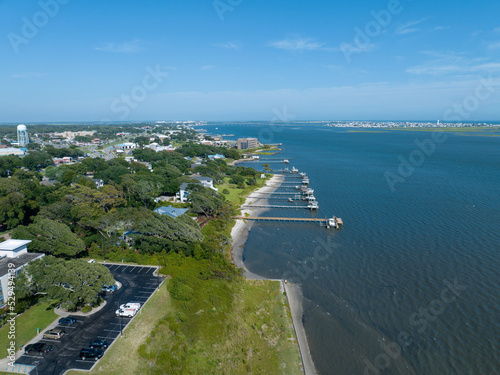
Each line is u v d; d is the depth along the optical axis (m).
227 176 184.75
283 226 106.12
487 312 57.12
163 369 42.22
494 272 69.75
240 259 82.56
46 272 53.06
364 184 163.38
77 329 49.22
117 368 41.78
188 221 87.75
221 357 47.50
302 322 57.38
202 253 74.19
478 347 49.53
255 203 133.50
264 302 62.97
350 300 63.06
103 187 114.50
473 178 168.88
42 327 49.53
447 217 105.88
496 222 99.56
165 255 72.50
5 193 96.62
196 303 57.06
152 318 52.31
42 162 190.62
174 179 141.62
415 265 74.25
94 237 78.50
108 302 56.69
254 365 47.38
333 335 53.97
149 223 76.50
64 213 86.31
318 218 112.56
